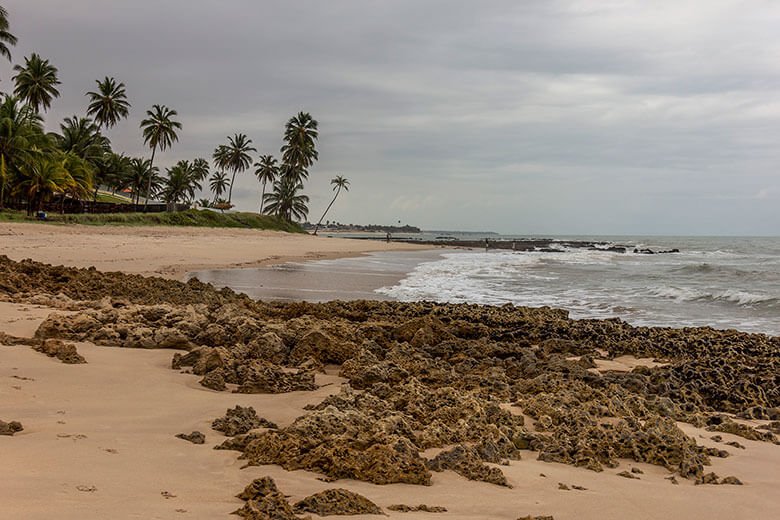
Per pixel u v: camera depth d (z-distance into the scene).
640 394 10.31
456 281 34.12
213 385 9.36
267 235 85.88
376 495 5.32
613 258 68.81
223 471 5.66
